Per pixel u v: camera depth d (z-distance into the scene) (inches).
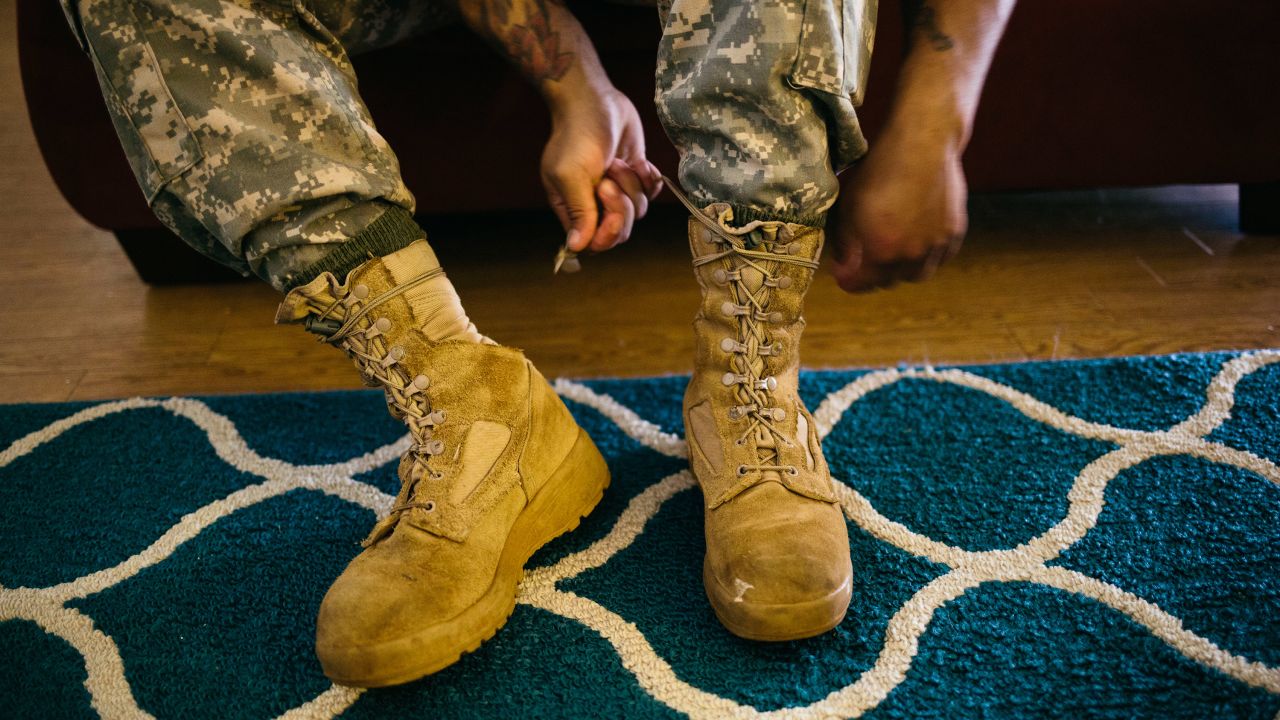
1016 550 30.5
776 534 27.5
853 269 30.3
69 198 45.8
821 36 23.9
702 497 34.1
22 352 46.5
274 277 27.1
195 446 38.3
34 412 40.7
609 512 33.7
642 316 46.2
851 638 27.9
